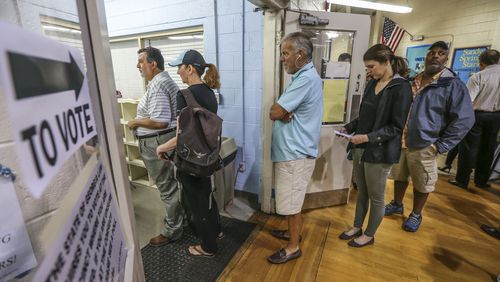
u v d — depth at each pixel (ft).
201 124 4.56
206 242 5.68
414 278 5.39
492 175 10.26
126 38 9.79
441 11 13.56
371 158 5.38
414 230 6.91
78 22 1.33
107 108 1.51
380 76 5.28
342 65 7.26
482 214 7.84
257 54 7.50
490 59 8.76
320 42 6.98
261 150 7.67
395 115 5.00
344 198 8.42
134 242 1.85
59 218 1.00
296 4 7.27
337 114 7.61
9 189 0.86
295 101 4.75
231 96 8.21
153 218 7.62
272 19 6.46
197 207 5.32
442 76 6.05
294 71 4.97
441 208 8.20
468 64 12.42
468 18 12.28
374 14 14.25
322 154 7.71
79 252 0.98
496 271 5.57
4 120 0.79
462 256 6.02
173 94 5.70
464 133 5.98
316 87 4.87
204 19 7.96
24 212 0.92
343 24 6.91
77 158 1.13
